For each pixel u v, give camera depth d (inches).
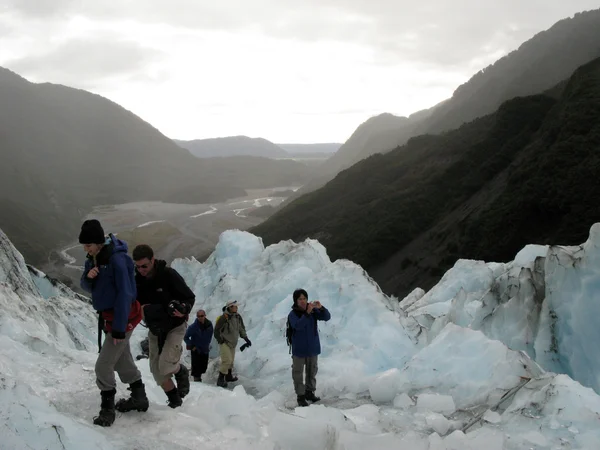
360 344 299.6
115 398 166.4
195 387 262.5
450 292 534.0
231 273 554.3
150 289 151.9
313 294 366.6
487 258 1489.9
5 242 374.9
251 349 345.1
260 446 136.6
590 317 271.0
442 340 231.0
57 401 153.6
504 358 197.3
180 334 157.2
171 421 145.9
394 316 320.8
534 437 141.1
